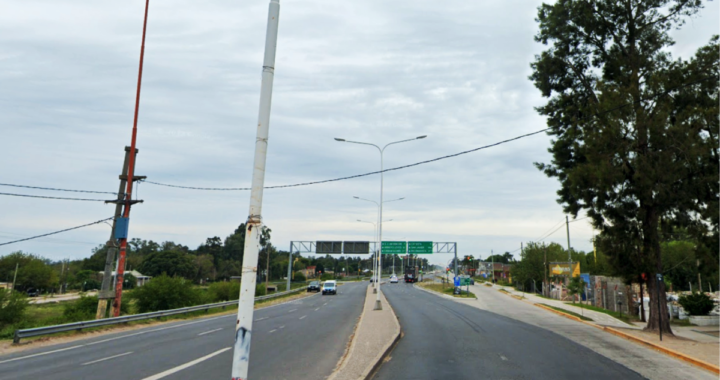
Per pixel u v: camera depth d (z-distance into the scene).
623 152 19.25
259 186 6.03
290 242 69.25
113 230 24.67
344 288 83.12
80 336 19.31
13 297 25.75
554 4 24.08
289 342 17.28
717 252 20.55
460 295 56.59
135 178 25.06
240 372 5.59
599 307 40.72
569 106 23.53
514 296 55.06
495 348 15.71
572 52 24.27
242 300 5.74
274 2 6.47
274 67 6.38
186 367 11.95
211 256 108.25
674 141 18.83
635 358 14.39
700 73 19.95
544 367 12.39
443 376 10.97
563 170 23.36
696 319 26.89
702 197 19.44
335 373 10.52
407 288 83.31
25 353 14.51
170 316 29.52
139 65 26.33
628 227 20.25
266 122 6.21
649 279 20.77
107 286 23.97
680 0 21.80
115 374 10.98
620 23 22.75
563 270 53.97
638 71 22.38
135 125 25.66
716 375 11.96
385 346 14.89
